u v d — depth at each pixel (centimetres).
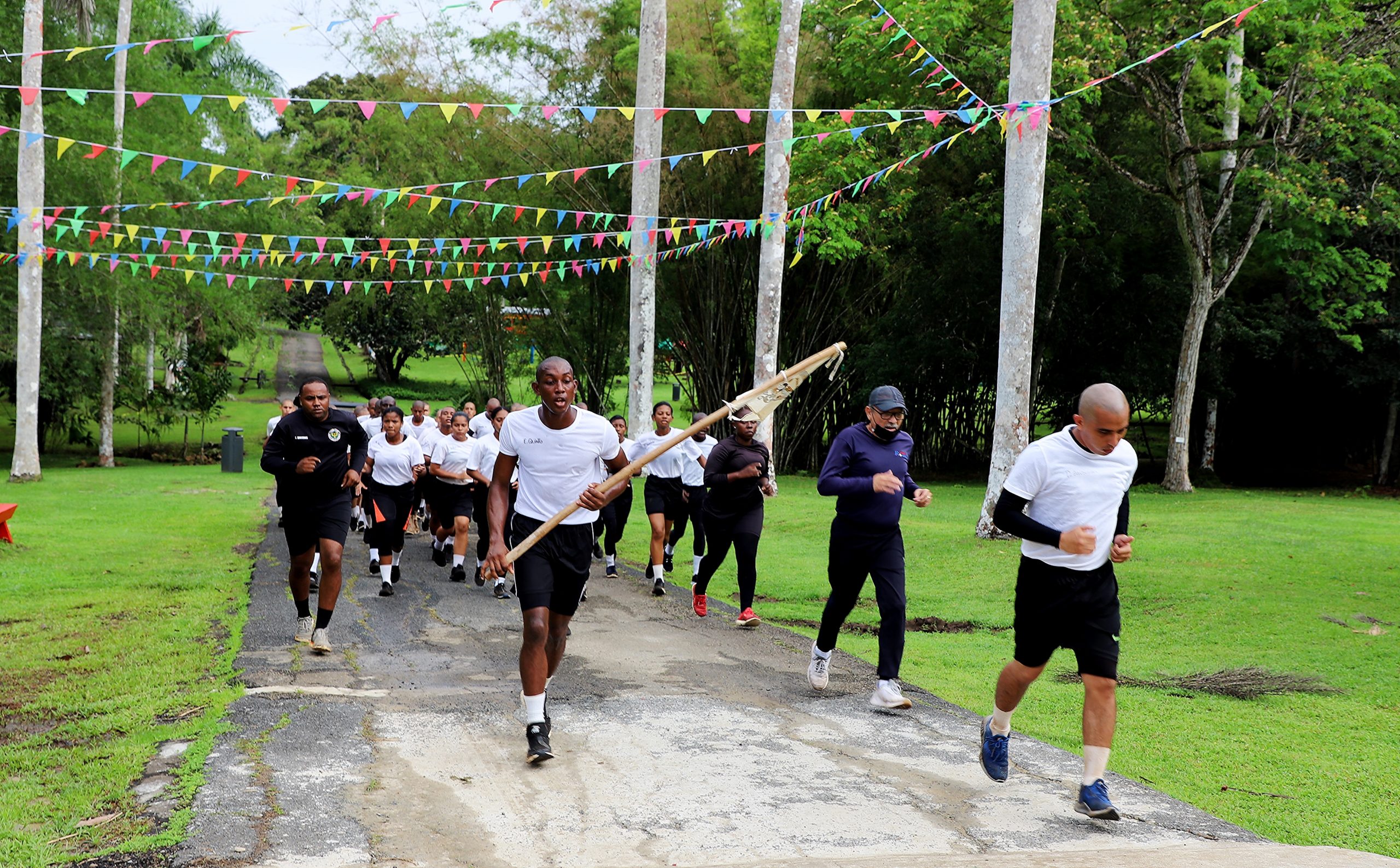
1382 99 1888
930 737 557
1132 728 596
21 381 2130
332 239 1366
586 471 520
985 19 1758
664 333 2633
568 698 617
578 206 2381
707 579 901
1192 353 2027
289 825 406
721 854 390
